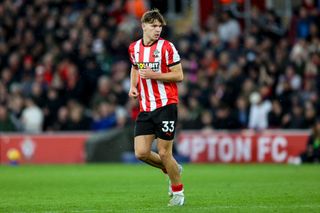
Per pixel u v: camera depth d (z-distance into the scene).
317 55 71.44
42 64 82.31
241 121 67.00
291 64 71.12
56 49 80.81
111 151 68.44
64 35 84.38
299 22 77.06
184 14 93.88
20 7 89.00
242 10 86.69
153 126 31.00
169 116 30.69
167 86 30.86
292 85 69.25
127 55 80.44
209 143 66.69
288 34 78.94
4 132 72.31
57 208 30.61
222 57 73.38
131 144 68.31
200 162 67.06
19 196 36.06
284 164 62.38
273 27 79.88
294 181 43.50
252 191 37.09
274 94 69.50
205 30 82.06
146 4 89.69
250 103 67.00
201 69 74.88
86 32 81.69
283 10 89.12
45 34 84.94
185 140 67.62
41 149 70.75
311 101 65.00
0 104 78.12
